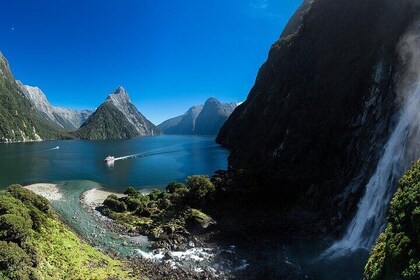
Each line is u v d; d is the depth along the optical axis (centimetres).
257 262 3691
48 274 3006
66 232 4069
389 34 5375
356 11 6744
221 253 3934
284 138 7412
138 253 3956
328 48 7288
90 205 6009
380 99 5006
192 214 4712
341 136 5691
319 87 6975
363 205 4294
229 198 5362
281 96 9219
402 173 3791
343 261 3666
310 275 3384
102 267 3438
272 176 6031
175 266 3603
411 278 2012
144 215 5206
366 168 4631
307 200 5453
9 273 2656
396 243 2256
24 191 4181
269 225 4759
